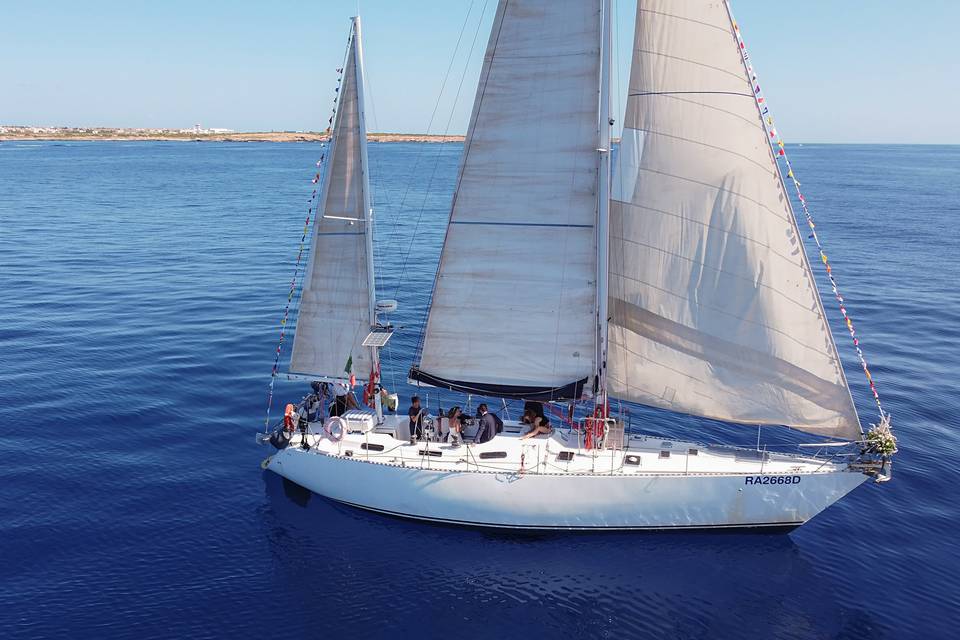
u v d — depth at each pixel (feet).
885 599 59.72
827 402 63.77
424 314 145.18
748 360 64.28
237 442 87.30
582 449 70.18
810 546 67.21
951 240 256.73
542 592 59.93
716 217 61.87
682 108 60.80
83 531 66.95
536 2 59.82
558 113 61.77
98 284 169.58
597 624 56.18
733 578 62.18
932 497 76.54
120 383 104.99
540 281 65.67
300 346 74.59
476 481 66.74
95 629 53.83
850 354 126.62
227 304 152.56
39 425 89.76
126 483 76.33
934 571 63.52
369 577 61.52
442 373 70.03
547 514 67.41
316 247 71.26
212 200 352.90
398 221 274.36
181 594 58.44
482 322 67.72
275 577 61.16
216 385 105.50
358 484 70.54
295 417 75.66
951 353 127.85
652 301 65.77
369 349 74.02
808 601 59.36
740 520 67.46
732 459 68.69
